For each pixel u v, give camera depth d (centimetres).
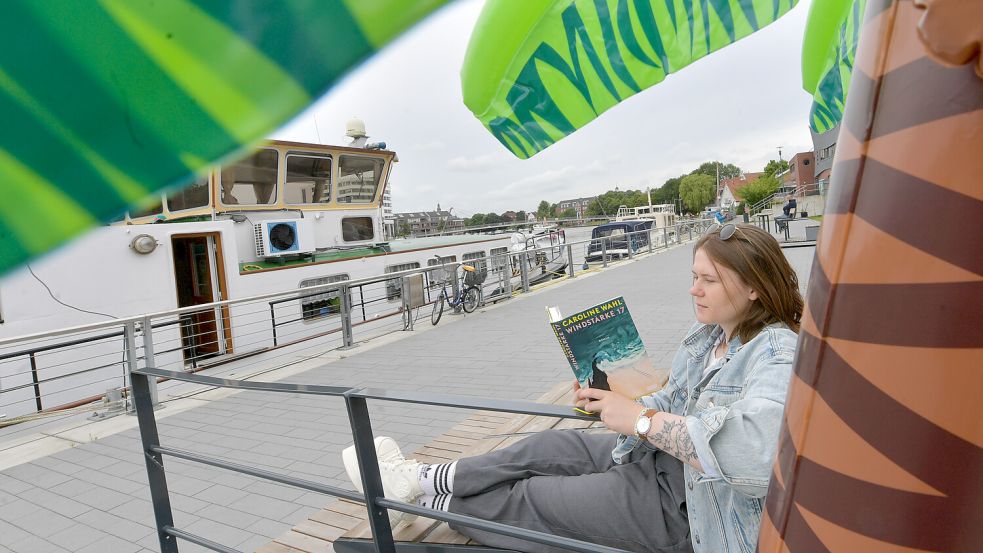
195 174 63
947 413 51
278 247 1053
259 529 389
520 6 174
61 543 392
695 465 151
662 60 196
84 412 690
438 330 1084
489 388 679
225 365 907
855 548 57
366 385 736
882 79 52
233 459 515
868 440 55
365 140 1264
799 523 62
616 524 194
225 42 53
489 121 199
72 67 53
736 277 168
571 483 206
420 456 380
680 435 153
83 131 56
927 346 51
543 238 2083
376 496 201
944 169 48
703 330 197
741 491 145
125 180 61
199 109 57
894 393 53
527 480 219
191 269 1036
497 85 189
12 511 442
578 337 175
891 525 55
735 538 157
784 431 66
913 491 53
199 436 580
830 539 59
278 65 55
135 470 507
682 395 196
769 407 144
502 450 232
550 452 226
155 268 850
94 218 62
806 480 61
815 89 245
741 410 148
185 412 662
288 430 580
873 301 54
